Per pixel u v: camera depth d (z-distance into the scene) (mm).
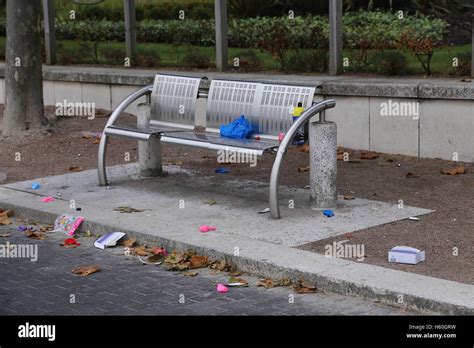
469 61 16453
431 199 12055
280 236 10445
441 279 8789
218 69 20000
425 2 17172
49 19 23031
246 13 19812
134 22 21672
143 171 13891
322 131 11406
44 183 13719
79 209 12023
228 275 9727
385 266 9320
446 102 14461
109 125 13359
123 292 9273
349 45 18031
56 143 16531
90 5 22594
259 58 19594
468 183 12922
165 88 13477
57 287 9500
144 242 10820
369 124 15461
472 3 16266
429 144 14766
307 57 18688
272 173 11133
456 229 10555
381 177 13531
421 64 17109
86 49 22703
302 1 18953
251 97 12312
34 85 17031
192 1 20938
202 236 10555
